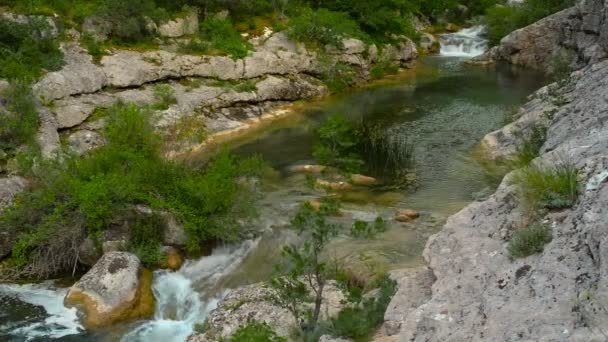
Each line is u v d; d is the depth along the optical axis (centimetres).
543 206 805
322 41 2706
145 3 2281
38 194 1274
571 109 1556
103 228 1231
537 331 608
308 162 1753
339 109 2334
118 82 2014
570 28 2883
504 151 1700
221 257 1259
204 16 2552
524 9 3519
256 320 940
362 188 1541
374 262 1116
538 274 690
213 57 2291
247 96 2252
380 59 2930
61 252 1217
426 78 2878
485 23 3744
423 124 2091
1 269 1209
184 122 1728
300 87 2456
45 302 1116
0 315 1073
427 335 699
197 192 1263
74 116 1800
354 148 1830
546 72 2928
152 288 1150
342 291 953
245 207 1305
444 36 3762
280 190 1534
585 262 669
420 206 1425
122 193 1241
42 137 1639
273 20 2738
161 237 1241
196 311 1118
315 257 859
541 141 1483
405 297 834
